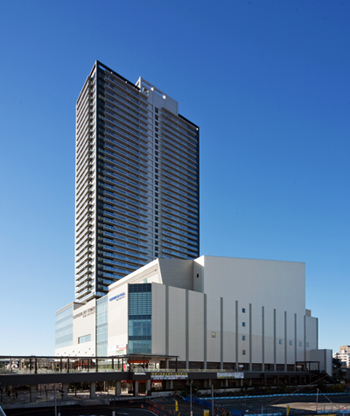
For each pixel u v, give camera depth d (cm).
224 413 6650
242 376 11569
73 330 16788
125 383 10356
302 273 14488
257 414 6875
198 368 11488
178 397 9269
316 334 14525
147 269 13538
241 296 12912
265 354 13000
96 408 7269
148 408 7381
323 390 11512
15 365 8625
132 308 11112
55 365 9531
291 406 8275
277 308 13625
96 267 19925
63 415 6456
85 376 8206
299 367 13762
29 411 6869
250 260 13412
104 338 12988
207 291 12362
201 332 11800
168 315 11238
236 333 12512
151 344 10712
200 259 12738
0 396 7706
